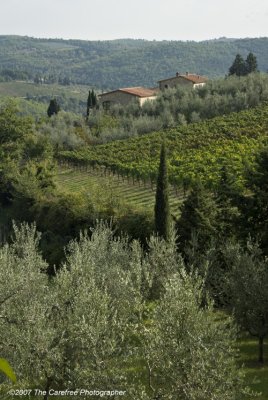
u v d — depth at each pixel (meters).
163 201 37.28
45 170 63.69
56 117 120.62
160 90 143.88
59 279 22.09
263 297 23.58
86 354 17.47
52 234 51.81
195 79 145.50
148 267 29.44
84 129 105.19
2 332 18.70
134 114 117.06
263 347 26.20
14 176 67.31
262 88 108.31
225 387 15.88
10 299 21.31
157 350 16.08
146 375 19.23
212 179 51.31
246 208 33.88
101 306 18.64
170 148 80.81
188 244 36.03
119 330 18.77
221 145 76.62
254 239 32.75
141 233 41.84
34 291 22.70
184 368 15.64
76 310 18.48
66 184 72.62
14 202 61.31
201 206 37.31
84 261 25.89
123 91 138.00
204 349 16.02
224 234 36.97
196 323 16.41
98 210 47.62
